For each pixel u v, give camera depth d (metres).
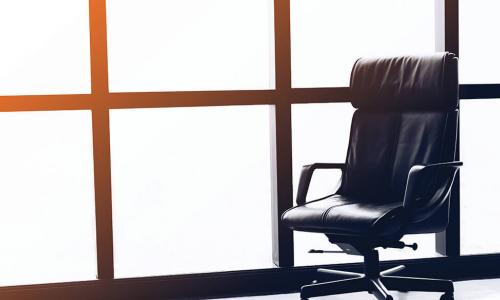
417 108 3.17
